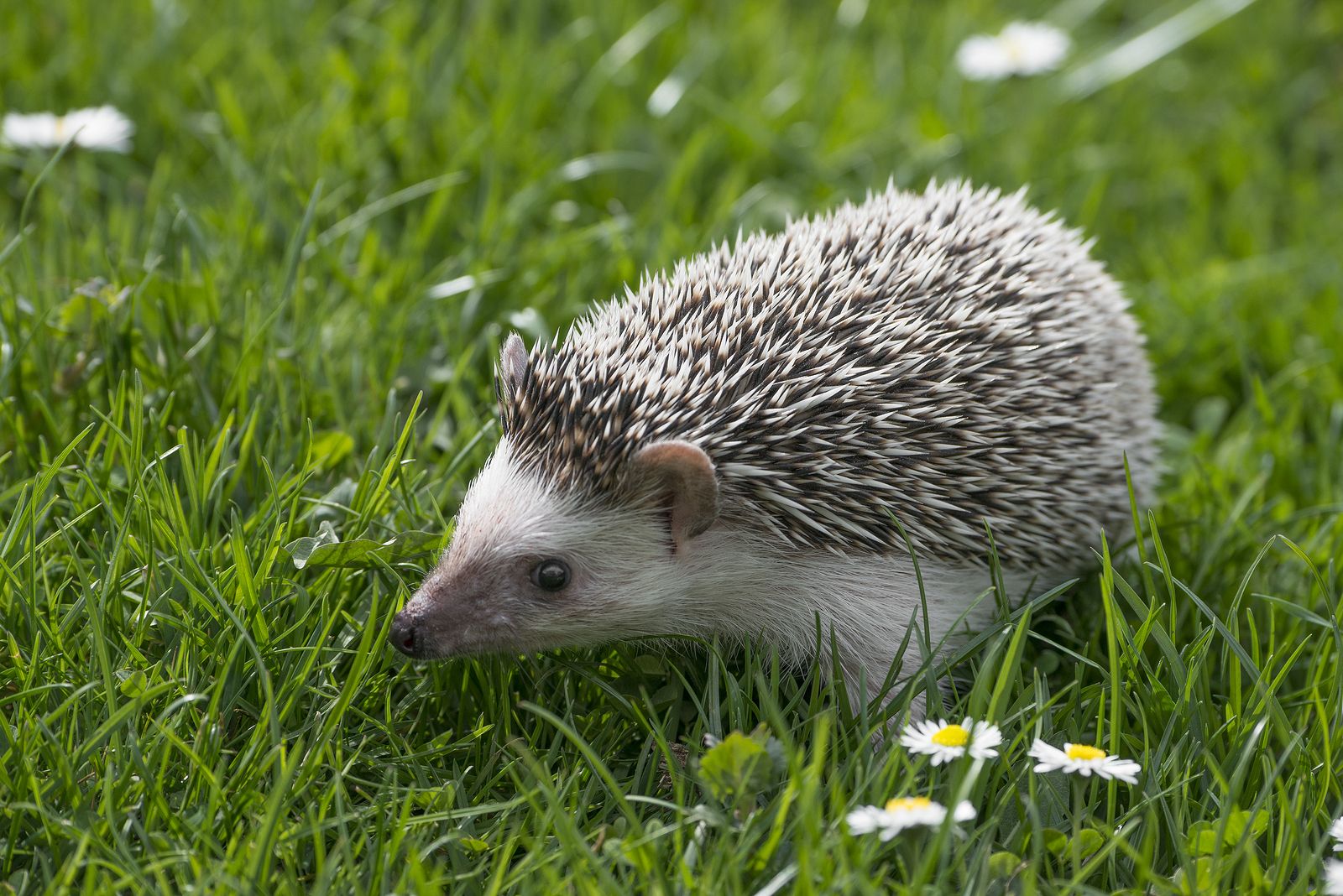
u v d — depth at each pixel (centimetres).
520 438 535
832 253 605
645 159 906
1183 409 832
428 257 818
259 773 449
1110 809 458
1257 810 452
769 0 1132
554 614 521
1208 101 1122
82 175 842
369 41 991
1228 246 962
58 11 981
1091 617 605
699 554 539
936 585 567
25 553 518
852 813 424
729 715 497
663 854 445
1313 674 539
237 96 924
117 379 638
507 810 456
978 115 999
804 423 535
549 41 1060
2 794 445
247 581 496
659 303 580
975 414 561
